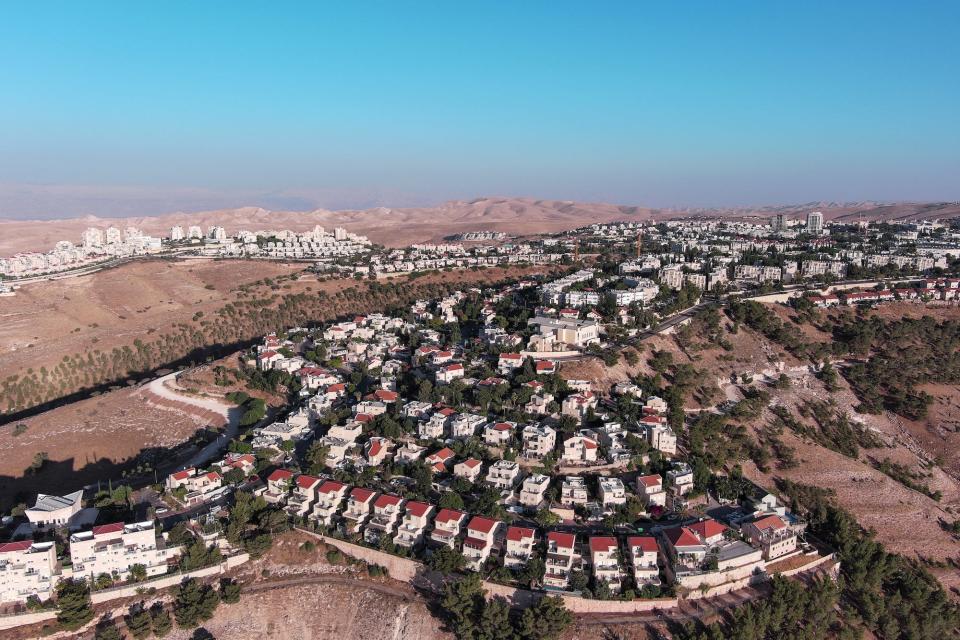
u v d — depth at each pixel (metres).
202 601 194.62
